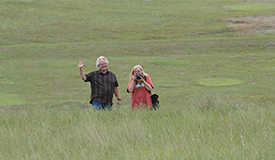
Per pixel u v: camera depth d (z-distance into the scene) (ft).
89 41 309.22
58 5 414.00
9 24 351.05
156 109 60.49
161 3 431.84
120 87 172.55
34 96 158.81
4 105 135.74
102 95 61.00
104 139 41.37
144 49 279.90
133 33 328.70
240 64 222.48
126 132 43.65
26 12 385.29
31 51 277.64
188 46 282.97
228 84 170.91
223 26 337.31
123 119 52.75
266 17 357.82
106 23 358.43
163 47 283.38
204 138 40.42
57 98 153.69
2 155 37.93
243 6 406.21
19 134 47.55
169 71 211.82
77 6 413.59
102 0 438.81
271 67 210.59
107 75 61.57
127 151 37.22
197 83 176.76
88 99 150.41
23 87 179.01
